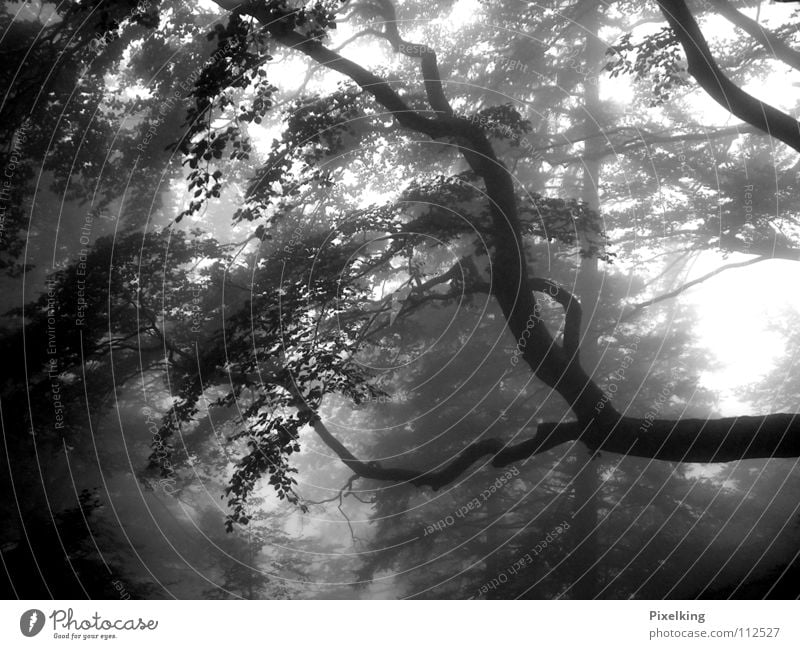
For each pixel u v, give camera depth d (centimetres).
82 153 2006
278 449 1259
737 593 1284
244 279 1880
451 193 1460
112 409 2384
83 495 1895
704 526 2320
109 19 1432
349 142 1519
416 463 2384
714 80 1220
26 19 2216
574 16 2095
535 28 2098
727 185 1953
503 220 1392
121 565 1784
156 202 2138
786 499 2358
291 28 1294
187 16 1955
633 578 2145
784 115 1218
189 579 2209
